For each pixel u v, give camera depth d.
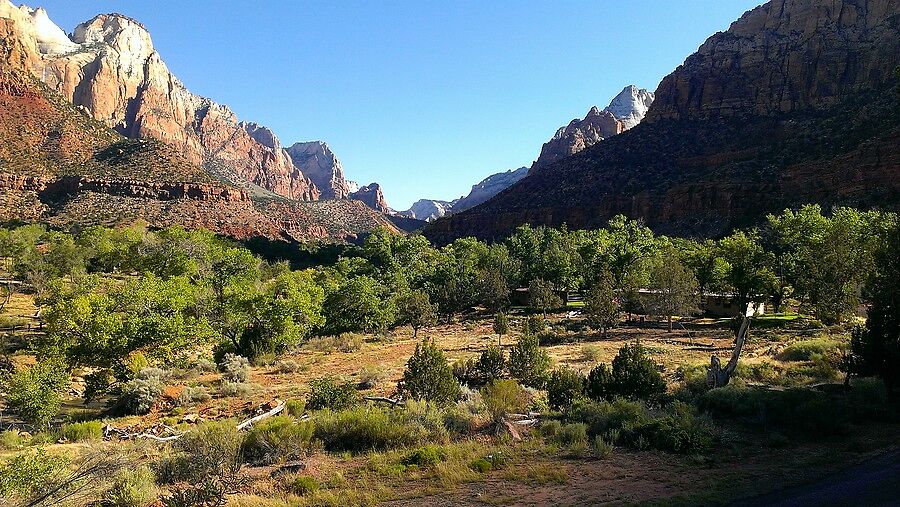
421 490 9.96
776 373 20.59
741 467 10.62
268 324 35.22
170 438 15.46
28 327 41.34
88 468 10.20
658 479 10.04
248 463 12.45
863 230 32.88
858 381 17.41
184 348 31.89
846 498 8.33
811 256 34.41
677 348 30.88
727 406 15.53
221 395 23.50
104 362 26.78
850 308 30.59
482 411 15.77
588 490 9.56
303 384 25.39
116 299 31.80
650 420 13.33
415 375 18.48
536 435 13.75
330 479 10.79
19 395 18.89
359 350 37.25
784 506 8.16
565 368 19.98
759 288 37.44
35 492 8.51
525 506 8.85
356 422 14.07
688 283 39.38
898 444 11.66
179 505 9.16
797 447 12.07
